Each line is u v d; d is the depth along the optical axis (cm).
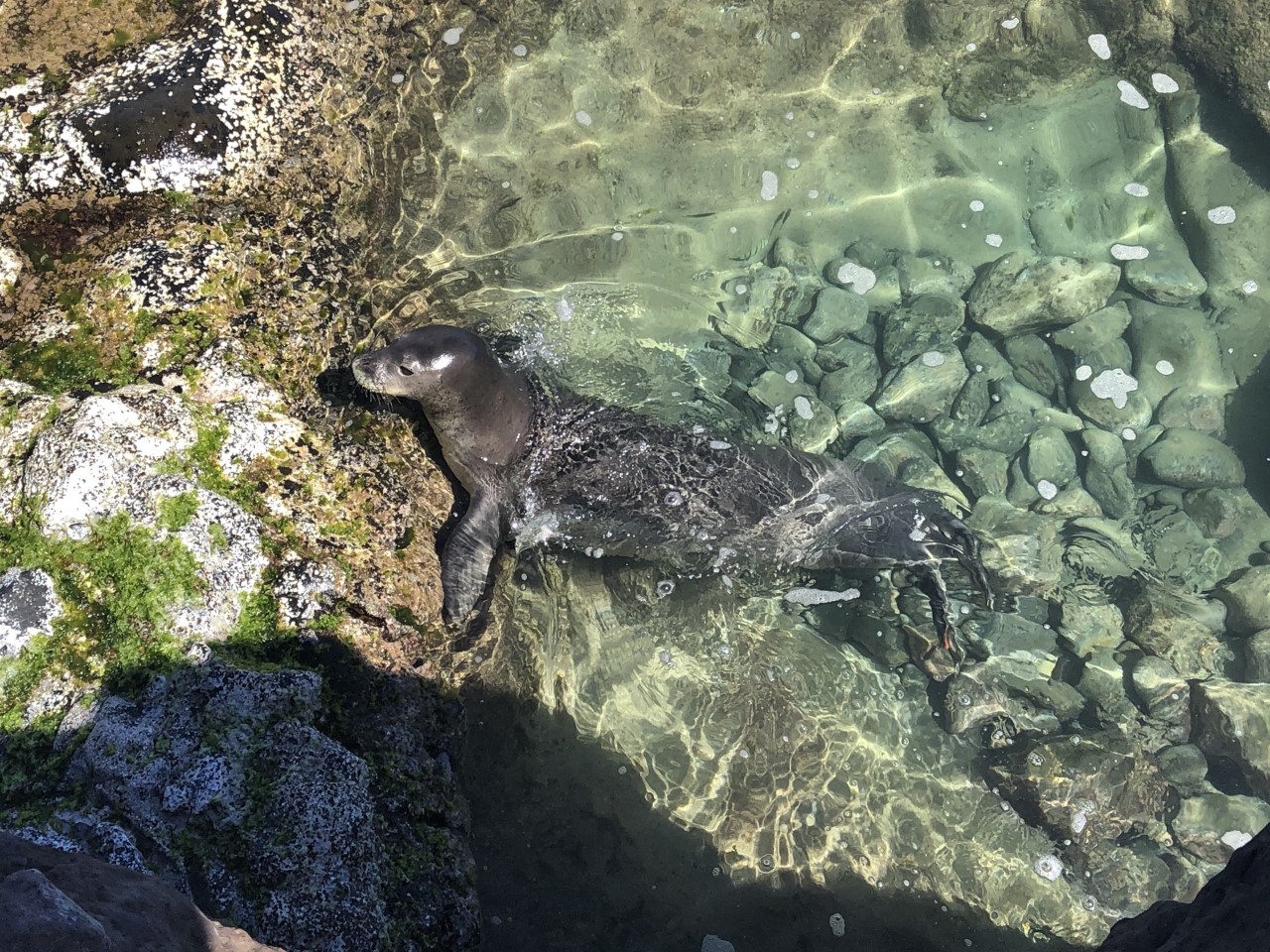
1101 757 263
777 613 278
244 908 168
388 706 205
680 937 233
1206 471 307
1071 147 353
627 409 276
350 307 255
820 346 324
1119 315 330
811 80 348
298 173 255
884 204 344
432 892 191
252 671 188
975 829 258
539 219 320
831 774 258
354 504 220
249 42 249
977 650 281
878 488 288
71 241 231
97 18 246
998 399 322
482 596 242
